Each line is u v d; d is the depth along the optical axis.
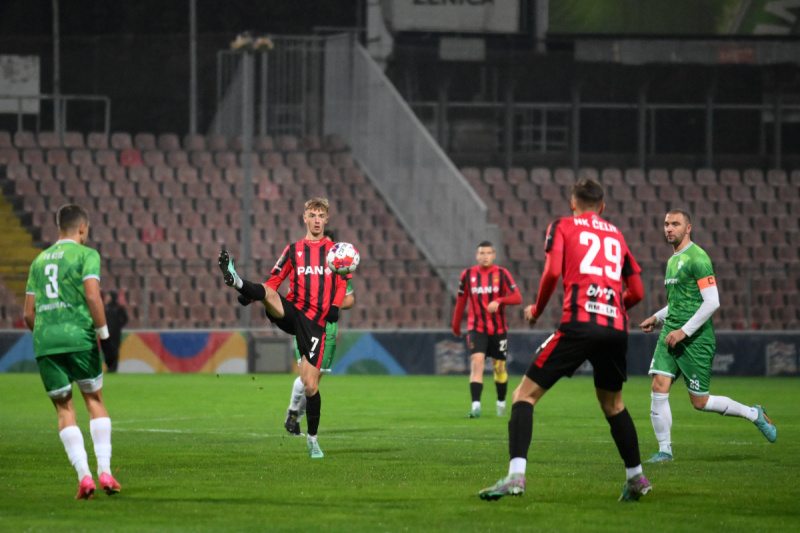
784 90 114.81
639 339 81.12
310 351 28.09
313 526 17.42
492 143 113.62
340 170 103.94
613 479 23.62
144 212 98.75
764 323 96.88
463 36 105.31
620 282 20.02
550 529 17.23
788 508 19.66
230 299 92.06
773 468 26.23
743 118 116.44
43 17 113.44
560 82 114.75
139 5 113.94
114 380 70.44
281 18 114.50
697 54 103.69
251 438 33.75
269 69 109.38
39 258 21.27
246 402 51.31
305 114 108.75
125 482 22.98
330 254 28.22
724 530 17.27
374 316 92.50
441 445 31.50
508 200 105.56
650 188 108.75
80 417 41.94
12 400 51.59
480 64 107.06
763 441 33.69
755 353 80.12
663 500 20.62
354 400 53.59
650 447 31.97
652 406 28.77
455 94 114.38
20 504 19.78
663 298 86.00
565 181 108.94
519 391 20.03
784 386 67.12
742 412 30.27
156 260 95.19
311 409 28.14
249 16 114.19
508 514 18.78
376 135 102.25
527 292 89.94
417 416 43.69
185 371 80.94
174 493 21.30
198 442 32.31
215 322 90.62
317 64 107.56
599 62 103.94
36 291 21.12
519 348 80.50
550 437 34.44
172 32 114.19
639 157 110.38
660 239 104.38
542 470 25.31
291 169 103.56
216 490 21.72
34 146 104.75
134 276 92.44
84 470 20.44
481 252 42.91
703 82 115.31
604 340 19.42
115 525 17.48
